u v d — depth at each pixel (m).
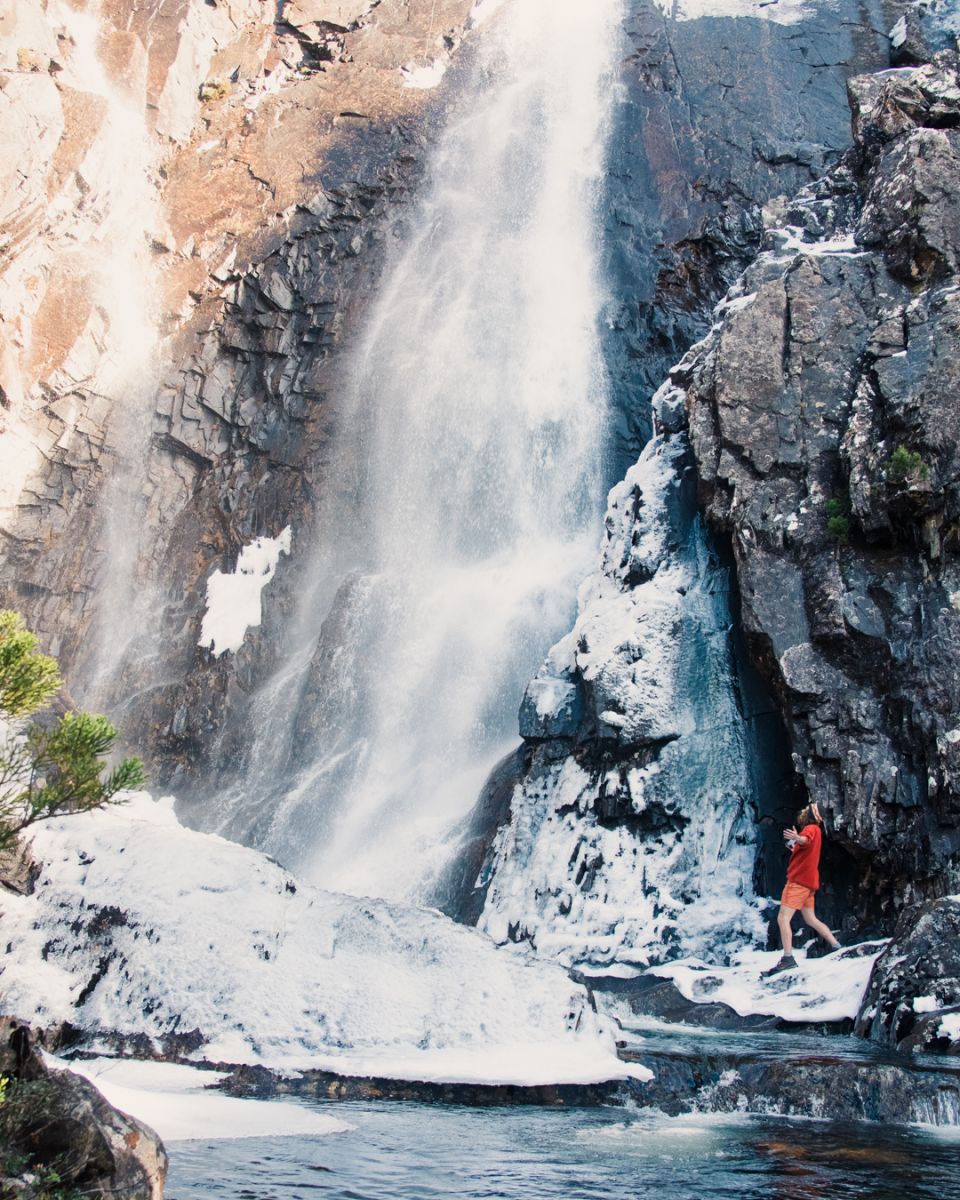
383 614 24.89
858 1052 8.93
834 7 32.94
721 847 15.64
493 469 26.84
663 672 16.72
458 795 21.27
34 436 27.27
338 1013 8.30
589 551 24.73
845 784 14.40
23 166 27.11
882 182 18.95
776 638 15.46
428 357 28.52
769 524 16.30
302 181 31.05
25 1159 4.02
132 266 29.64
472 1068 7.70
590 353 27.66
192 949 8.62
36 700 4.40
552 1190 5.17
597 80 32.34
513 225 30.61
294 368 29.11
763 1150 6.27
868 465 15.78
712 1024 11.15
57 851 9.38
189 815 23.98
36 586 26.92
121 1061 7.88
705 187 30.00
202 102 33.00
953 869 13.45
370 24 35.25
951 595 14.67
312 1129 6.34
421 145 31.92
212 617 26.75
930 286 17.38
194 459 28.86
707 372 18.05
